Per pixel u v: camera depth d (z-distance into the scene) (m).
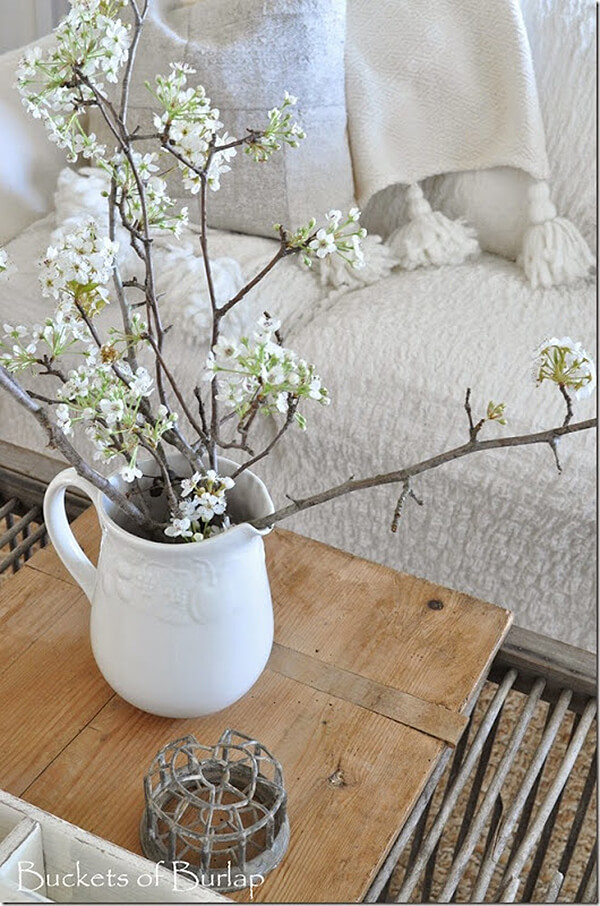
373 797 0.79
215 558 0.74
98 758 0.81
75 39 0.68
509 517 1.46
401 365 1.51
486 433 1.44
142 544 0.73
